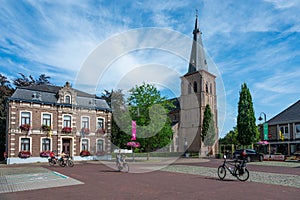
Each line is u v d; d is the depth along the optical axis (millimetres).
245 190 9188
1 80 40594
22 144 28312
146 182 11211
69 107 31359
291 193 8602
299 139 34812
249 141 37750
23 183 11391
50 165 23812
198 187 9852
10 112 27984
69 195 8422
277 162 25797
